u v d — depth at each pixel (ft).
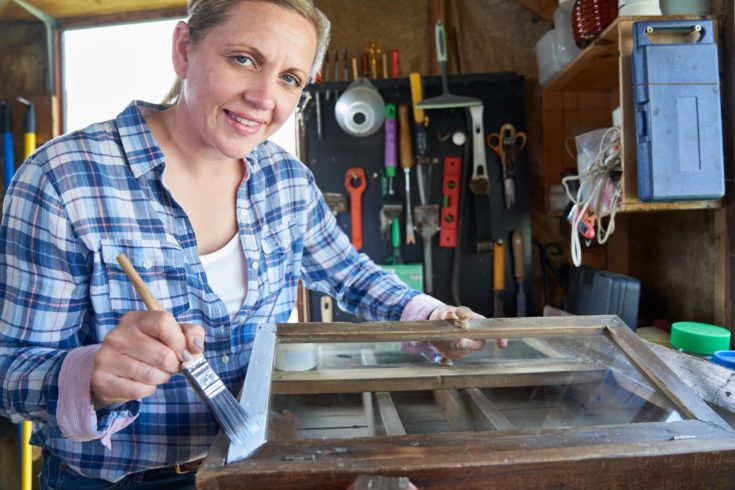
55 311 2.34
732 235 3.73
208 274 2.85
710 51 3.45
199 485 1.52
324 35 2.76
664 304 4.88
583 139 4.42
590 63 4.57
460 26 5.98
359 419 2.07
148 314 1.94
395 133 5.63
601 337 2.54
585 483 1.60
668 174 3.45
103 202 2.48
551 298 5.96
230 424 1.77
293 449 1.64
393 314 3.37
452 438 1.70
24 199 2.32
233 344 2.84
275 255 3.10
